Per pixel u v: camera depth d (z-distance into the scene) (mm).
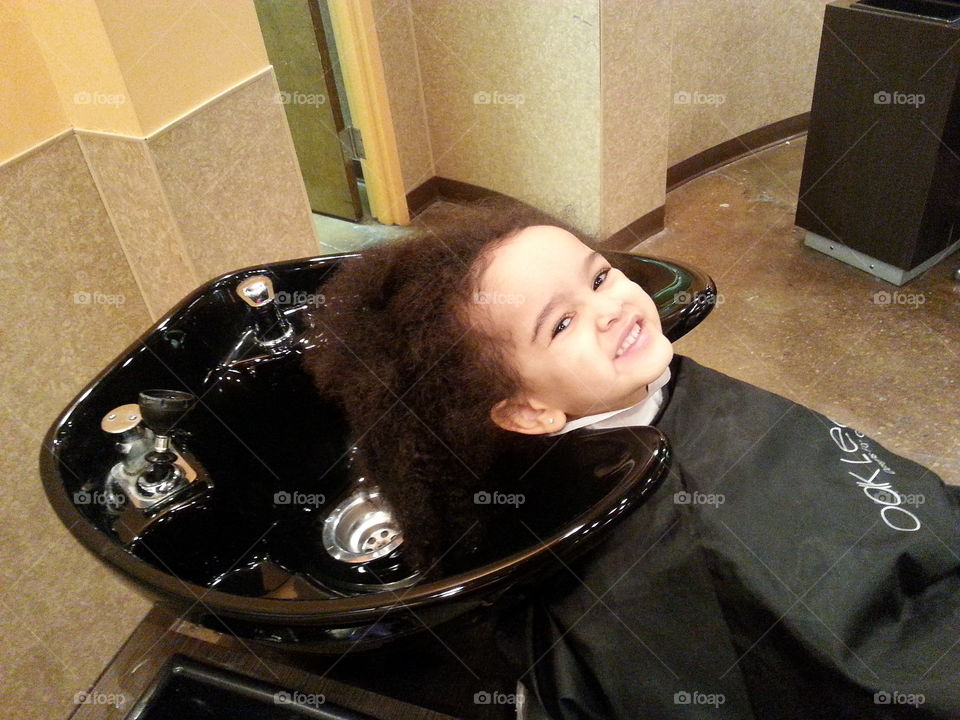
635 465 615
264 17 2131
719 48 2389
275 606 584
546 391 743
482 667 789
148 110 1000
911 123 1807
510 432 772
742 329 1961
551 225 807
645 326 762
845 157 1988
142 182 1047
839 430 849
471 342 729
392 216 2479
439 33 2195
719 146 2611
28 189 985
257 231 1231
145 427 772
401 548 818
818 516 741
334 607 570
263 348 903
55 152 1011
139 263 1142
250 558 816
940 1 1729
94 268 1097
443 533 788
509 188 2387
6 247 969
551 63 1979
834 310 1989
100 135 1020
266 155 1205
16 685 1088
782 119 2695
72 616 1141
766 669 692
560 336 729
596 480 649
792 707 699
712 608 699
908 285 2045
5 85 937
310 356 884
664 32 1973
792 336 1922
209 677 728
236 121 1135
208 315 906
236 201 1176
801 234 2287
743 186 2533
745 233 2320
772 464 786
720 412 839
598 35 1825
